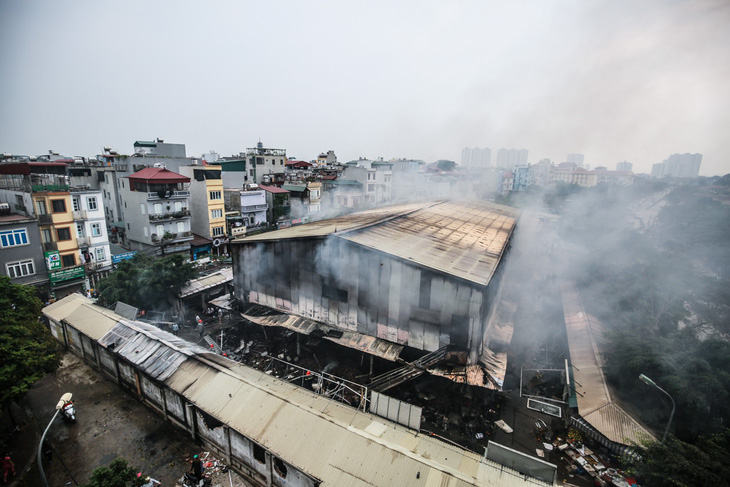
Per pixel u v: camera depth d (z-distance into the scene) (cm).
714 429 1471
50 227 2959
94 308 2402
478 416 1827
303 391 1720
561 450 1628
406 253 2023
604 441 1541
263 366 2192
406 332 2003
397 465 1236
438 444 1376
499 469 1243
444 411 1839
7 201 3144
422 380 2034
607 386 1780
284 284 2383
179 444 1648
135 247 4169
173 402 1712
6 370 1484
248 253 2503
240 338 2536
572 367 2005
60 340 2447
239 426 1466
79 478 1439
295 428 1418
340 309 2186
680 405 1555
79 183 4681
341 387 1827
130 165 4691
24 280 2831
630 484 1420
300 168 8356
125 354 1933
